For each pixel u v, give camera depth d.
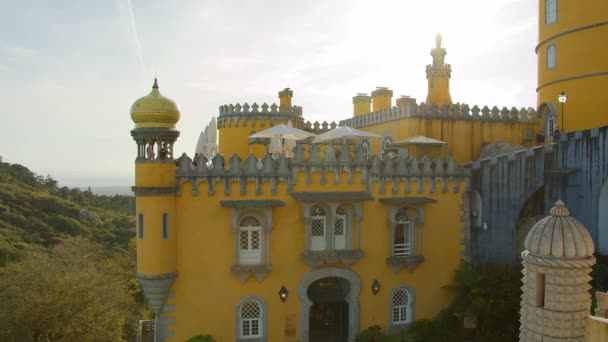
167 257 25.72
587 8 34.91
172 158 26.08
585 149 28.42
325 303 31.11
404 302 30.02
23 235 77.81
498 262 30.14
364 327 29.02
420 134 36.62
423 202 28.77
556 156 29.80
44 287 38.34
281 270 27.62
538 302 13.95
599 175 27.75
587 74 34.94
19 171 122.69
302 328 27.92
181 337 26.48
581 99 35.25
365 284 28.97
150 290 25.67
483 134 38.06
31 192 102.44
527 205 30.77
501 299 27.31
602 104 34.38
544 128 38.75
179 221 26.28
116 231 100.44
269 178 27.33
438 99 40.97
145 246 25.53
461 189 30.52
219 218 26.73
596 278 25.66
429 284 30.03
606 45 34.22
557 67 37.12
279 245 27.59
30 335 37.72
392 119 39.19
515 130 39.00
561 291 13.41
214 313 26.81
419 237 29.56
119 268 58.16
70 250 57.22
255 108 43.44
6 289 39.06
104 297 41.38
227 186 26.72
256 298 27.34
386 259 29.08
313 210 28.39
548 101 37.88
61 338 38.50
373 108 48.75
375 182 29.03
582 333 13.38
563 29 36.47
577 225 13.66
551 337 13.47
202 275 26.62
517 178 30.16
